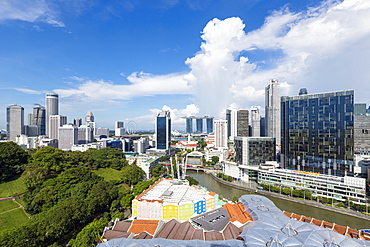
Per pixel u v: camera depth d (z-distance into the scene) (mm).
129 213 155875
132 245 87562
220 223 117438
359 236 108188
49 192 143750
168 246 86750
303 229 94312
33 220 112625
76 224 130500
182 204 132125
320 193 185000
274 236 88188
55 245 98812
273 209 126625
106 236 105688
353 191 166250
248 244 85688
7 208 136500
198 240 91875
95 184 169000
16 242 92938
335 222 146000
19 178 175625
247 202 137625
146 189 167375
